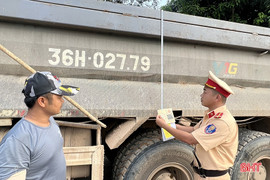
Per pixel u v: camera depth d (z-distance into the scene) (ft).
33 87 3.73
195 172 6.29
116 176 6.98
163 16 6.66
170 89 7.20
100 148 6.02
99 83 6.37
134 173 6.70
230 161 5.82
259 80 8.66
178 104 7.02
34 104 3.84
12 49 5.51
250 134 8.83
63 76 6.06
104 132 7.19
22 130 3.66
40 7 5.38
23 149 3.52
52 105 3.90
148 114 6.57
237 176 8.23
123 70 6.60
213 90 5.73
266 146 8.66
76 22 5.70
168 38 6.88
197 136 5.42
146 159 6.80
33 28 5.67
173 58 7.22
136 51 6.72
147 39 6.85
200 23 7.14
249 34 7.89
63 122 5.75
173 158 7.16
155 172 7.02
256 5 20.47
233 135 5.57
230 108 7.76
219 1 21.40
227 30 7.55
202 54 7.63
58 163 4.12
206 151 5.57
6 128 5.58
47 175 3.97
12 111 5.24
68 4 5.64
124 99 6.40
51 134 4.01
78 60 6.10
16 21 5.42
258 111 8.22
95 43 6.26
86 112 5.47
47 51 5.81
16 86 5.53
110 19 6.04
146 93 6.76
